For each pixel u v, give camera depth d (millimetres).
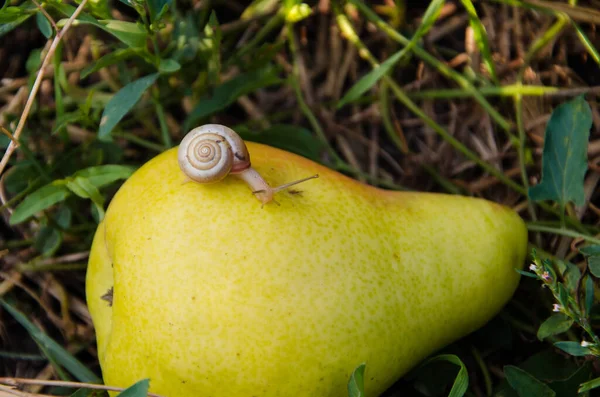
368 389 325
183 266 313
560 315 340
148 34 356
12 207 391
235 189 322
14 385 334
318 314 313
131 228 323
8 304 370
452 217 337
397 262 325
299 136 387
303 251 316
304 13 393
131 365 318
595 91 390
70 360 361
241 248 314
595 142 391
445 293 331
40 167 382
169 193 323
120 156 395
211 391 313
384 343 321
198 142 318
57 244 383
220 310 311
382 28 399
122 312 319
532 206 383
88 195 357
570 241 375
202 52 383
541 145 396
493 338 372
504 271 342
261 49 382
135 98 351
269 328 311
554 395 334
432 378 361
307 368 313
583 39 378
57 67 373
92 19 349
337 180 335
